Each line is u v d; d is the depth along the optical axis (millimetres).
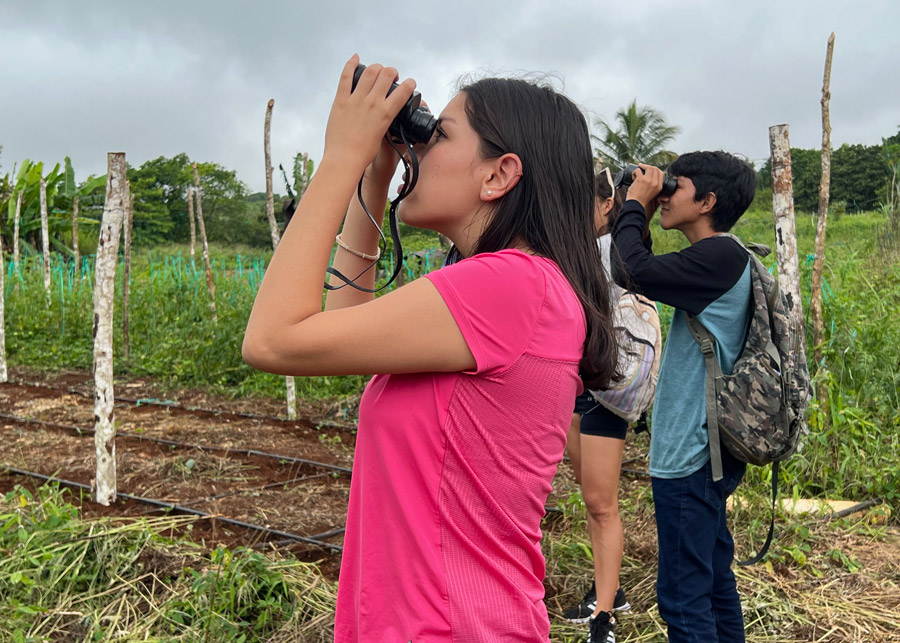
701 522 2252
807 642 2904
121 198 3896
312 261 983
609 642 2771
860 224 15492
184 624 2732
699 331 2256
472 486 1017
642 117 30656
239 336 7961
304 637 2713
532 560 1085
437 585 1003
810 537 3750
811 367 5277
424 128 1108
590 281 1136
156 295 10047
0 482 4465
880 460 4539
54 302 10320
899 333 5531
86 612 2797
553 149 1107
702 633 2227
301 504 4273
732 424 2170
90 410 6570
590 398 2781
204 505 4164
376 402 1075
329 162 1019
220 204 46344
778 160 4160
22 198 18344
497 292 1000
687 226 2502
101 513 3955
